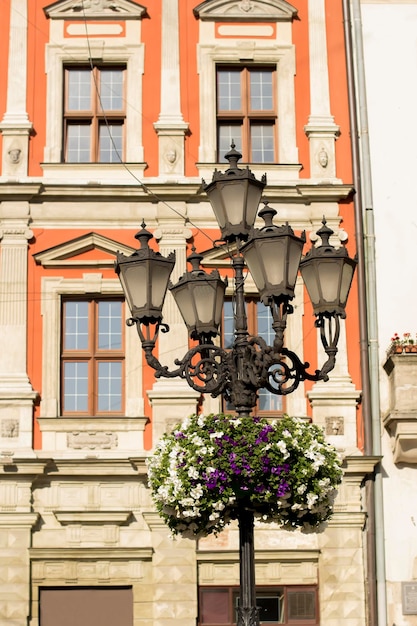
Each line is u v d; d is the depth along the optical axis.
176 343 22.27
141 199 22.72
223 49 23.56
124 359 22.41
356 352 22.34
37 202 22.69
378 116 23.36
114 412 22.20
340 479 14.39
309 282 14.35
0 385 21.80
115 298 22.66
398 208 22.97
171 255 14.28
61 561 21.27
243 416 13.87
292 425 14.02
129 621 21.22
